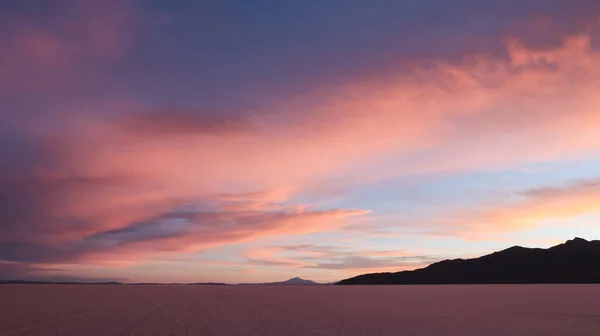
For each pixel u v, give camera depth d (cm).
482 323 1770
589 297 3619
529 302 3045
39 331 1361
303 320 1819
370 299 3603
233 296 3616
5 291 3353
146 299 2906
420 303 3052
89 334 1316
